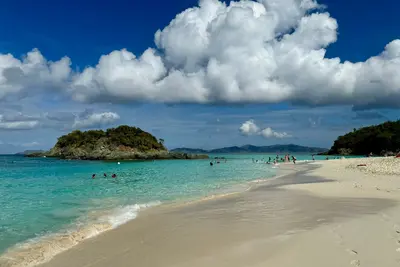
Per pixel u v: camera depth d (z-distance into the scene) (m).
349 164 52.84
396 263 7.62
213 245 10.01
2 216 15.75
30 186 29.62
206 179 36.03
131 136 121.75
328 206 15.59
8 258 9.60
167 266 8.41
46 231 12.89
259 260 8.36
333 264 7.73
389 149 137.38
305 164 66.12
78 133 123.25
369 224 11.40
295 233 10.72
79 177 40.69
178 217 14.79
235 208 16.45
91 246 10.49
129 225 13.44
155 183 32.03
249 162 92.88
